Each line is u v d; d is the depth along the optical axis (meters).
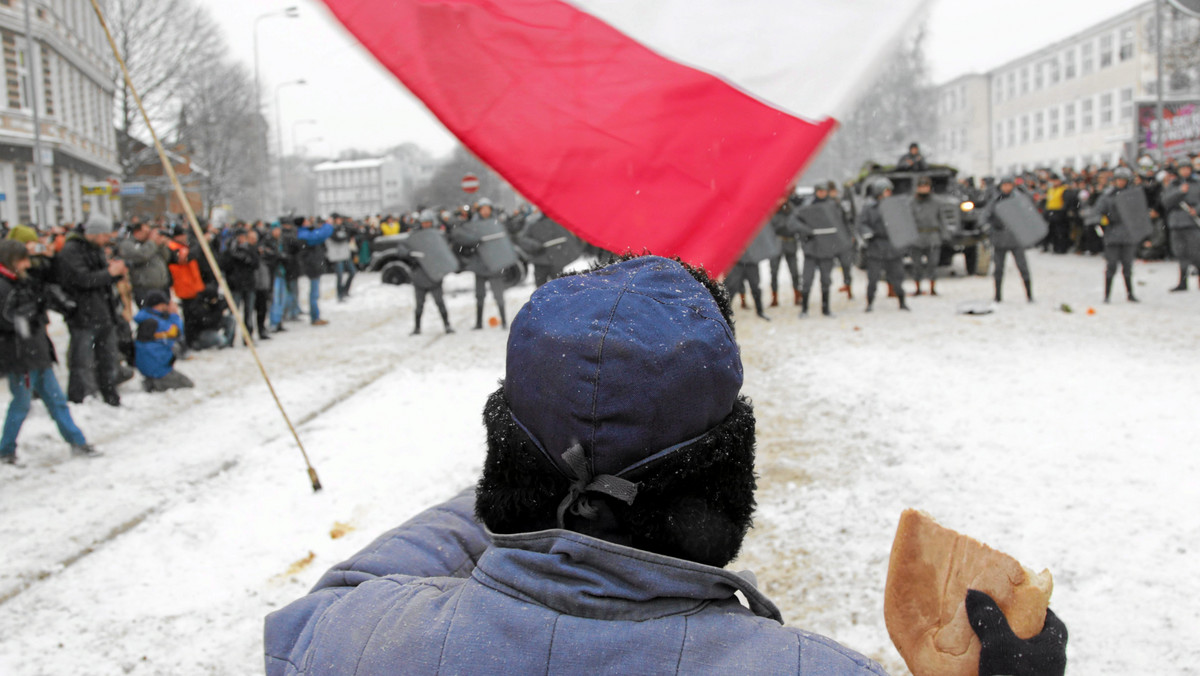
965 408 6.55
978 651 0.89
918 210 14.11
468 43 1.78
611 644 0.84
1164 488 4.61
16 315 6.25
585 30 1.76
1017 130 53.09
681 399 0.88
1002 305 12.36
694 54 1.77
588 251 16.55
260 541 4.75
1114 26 42.16
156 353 9.05
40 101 31.41
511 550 0.93
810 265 12.30
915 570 0.96
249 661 3.52
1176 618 3.35
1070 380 7.21
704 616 0.88
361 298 19.64
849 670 0.83
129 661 3.54
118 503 5.48
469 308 16.52
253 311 13.71
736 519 0.97
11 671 3.47
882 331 10.62
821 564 4.05
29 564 4.52
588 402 0.87
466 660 0.86
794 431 6.30
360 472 5.88
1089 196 19.81
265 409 8.14
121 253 12.74
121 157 43.28
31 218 30.55
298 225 15.23
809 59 1.71
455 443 6.49
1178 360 7.75
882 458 5.50
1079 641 3.26
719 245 1.71
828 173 36.53
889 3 1.70
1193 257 12.57
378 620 0.94
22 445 7.09
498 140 1.77
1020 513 4.43
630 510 0.90
